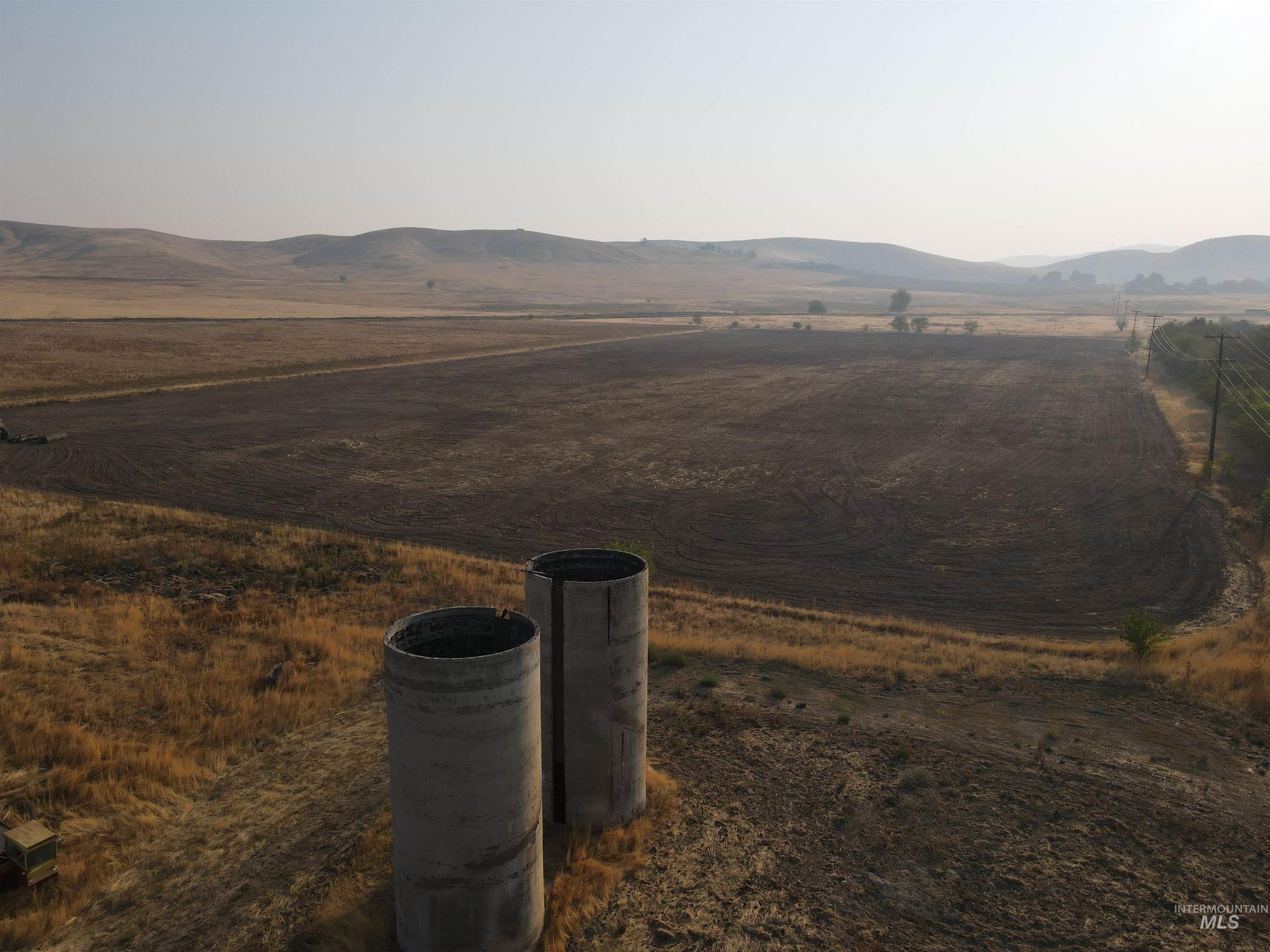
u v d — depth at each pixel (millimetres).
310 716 15039
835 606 25234
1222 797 12320
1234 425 48125
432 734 8219
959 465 45812
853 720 15125
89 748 13047
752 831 11555
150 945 9445
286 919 9836
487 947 8742
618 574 11984
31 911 9867
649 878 10516
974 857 10938
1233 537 32062
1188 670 16859
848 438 53719
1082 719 15117
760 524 34281
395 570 25484
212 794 12633
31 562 23844
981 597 26109
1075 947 9305
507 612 9602
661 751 13914
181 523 29672
